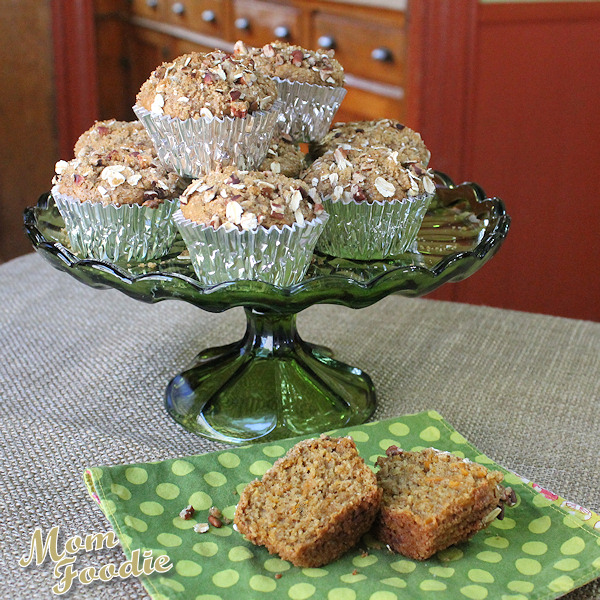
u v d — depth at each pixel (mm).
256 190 569
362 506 500
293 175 645
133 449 580
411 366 671
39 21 1337
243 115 600
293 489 516
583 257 1161
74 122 1412
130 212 609
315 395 614
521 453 587
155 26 1481
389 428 583
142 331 707
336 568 496
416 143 691
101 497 520
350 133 681
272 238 563
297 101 663
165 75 616
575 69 1071
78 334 703
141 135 661
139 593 491
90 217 612
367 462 557
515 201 1132
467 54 1061
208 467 544
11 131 1379
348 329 717
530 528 516
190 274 605
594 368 673
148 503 522
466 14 1041
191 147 614
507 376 663
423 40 1061
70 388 640
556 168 1117
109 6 1417
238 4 1324
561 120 1094
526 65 1070
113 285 555
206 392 618
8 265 817
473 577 489
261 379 619
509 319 739
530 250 1154
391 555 504
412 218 630
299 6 1229
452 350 691
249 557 497
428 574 492
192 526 514
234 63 619
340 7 1166
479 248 581
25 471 561
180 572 487
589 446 594
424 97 1087
